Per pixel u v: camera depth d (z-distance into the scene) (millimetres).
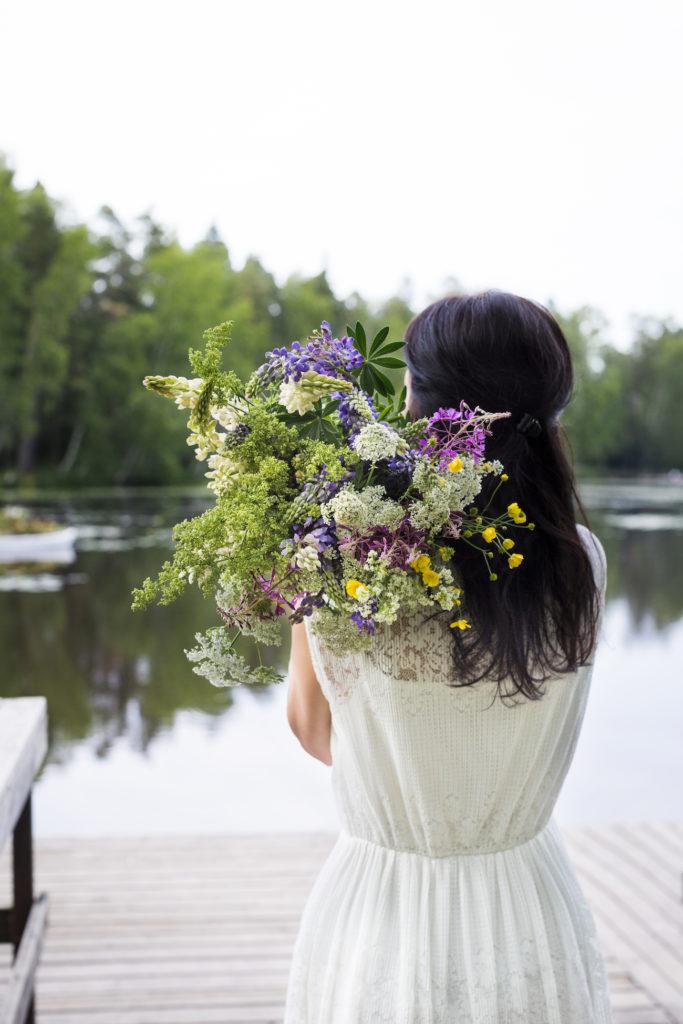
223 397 880
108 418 35375
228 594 832
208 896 2902
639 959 2494
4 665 7547
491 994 912
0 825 1342
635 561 14539
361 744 951
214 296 38406
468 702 922
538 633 914
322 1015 955
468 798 941
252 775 4777
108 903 2854
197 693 6586
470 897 942
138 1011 2246
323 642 879
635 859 3195
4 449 35281
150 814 4203
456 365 935
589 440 49188
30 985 1692
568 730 1000
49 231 33719
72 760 5086
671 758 5047
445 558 847
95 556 14211
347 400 875
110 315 37719
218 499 876
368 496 810
